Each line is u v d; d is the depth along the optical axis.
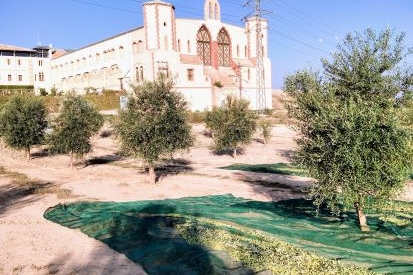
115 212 15.96
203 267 10.12
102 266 10.76
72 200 18.73
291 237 12.70
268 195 19.70
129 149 22.31
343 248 11.60
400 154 11.91
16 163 32.22
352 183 12.31
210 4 67.88
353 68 13.51
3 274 10.42
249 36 72.94
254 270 10.02
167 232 13.12
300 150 13.49
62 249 12.20
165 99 22.28
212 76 64.81
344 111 12.10
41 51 90.69
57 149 28.12
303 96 13.74
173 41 59.94
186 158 33.44
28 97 33.00
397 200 16.83
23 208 17.52
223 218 14.96
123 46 63.50
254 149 37.81
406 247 11.41
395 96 13.35
